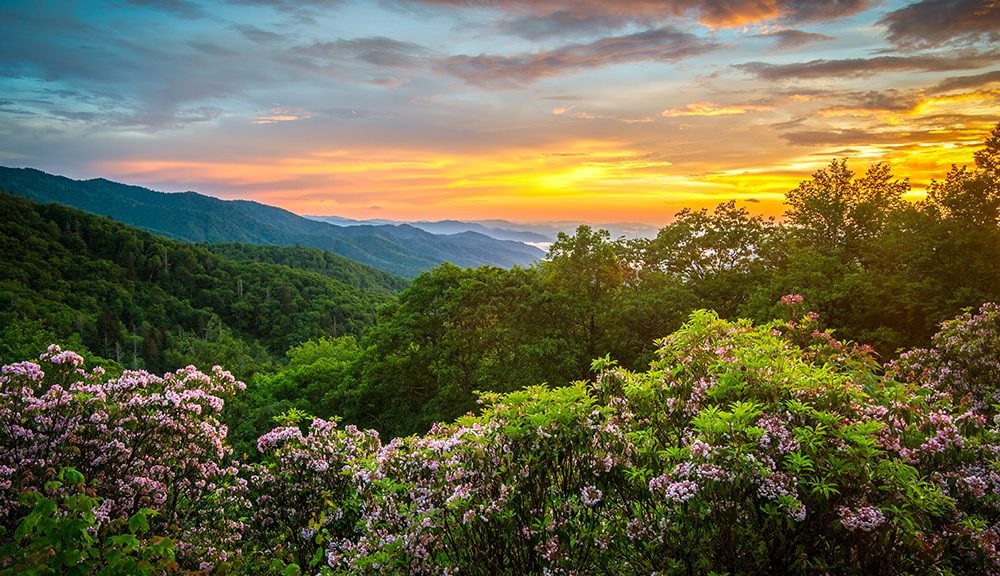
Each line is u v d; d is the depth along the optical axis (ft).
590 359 75.87
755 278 89.66
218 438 27.84
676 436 17.75
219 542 25.64
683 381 18.25
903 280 72.33
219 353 268.00
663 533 15.02
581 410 16.88
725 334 20.79
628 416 18.85
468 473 17.58
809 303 70.85
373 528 20.67
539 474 16.80
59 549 11.87
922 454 16.47
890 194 95.35
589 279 84.43
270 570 23.62
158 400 25.11
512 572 16.72
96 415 23.68
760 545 14.14
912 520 13.93
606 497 16.67
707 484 13.57
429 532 18.02
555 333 77.30
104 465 23.80
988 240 68.74
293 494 25.76
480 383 75.20
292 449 26.13
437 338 85.81
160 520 24.64
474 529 17.10
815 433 13.96
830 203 92.68
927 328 67.97
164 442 25.48
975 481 16.21
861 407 16.51
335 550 22.80
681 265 98.94
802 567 13.67
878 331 70.18
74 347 208.23
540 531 16.28
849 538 14.16
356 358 102.68
